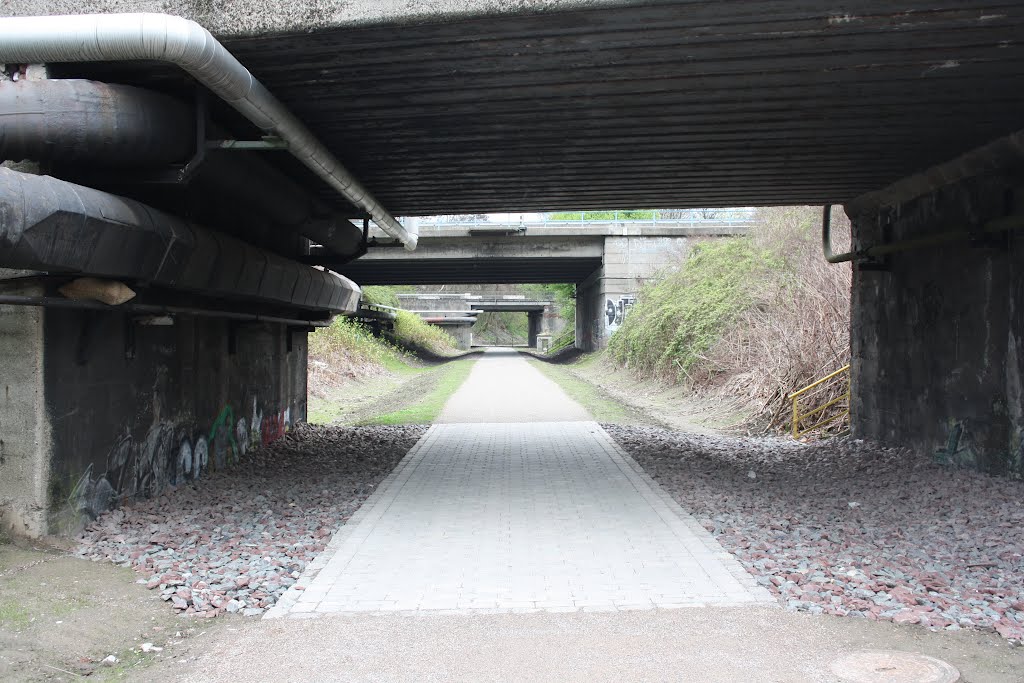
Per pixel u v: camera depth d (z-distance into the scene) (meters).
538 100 8.48
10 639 5.05
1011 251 9.56
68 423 7.41
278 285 10.95
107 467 8.10
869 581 6.25
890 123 9.26
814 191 13.40
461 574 6.62
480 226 38.03
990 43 6.96
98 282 7.09
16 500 7.10
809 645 5.11
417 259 38.28
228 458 11.43
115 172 7.52
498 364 46.41
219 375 11.05
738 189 13.24
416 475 11.30
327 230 12.55
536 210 15.73
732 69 7.59
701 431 17.44
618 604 5.86
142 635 5.41
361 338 37.50
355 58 7.32
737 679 4.61
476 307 92.69
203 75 6.44
